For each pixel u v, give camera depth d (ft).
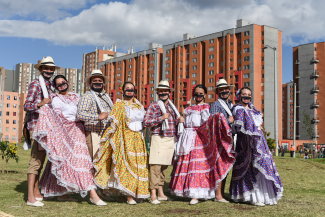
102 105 18.88
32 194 16.70
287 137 402.93
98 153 17.80
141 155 18.67
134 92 19.45
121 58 333.21
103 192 19.29
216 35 250.37
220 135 18.89
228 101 21.17
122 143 18.12
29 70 580.71
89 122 18.12
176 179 19.83
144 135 20.25
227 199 19.76
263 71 229.86
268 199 17.98
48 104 17.47
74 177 16.92
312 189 25.50
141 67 308.19
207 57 255.70
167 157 19.29
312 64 267.39
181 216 14.84
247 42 233.35
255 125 18.31
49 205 16.63
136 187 18.04
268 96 229.45
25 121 17.69
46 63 18.06
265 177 17.69
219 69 249.55
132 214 15.10
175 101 274.57
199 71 259.19
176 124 20.31
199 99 20.76
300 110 271.90
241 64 235.81
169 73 284.20
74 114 18.08
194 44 264.31
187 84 264.72
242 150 18.75
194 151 19.60
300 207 17.42
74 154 17.25
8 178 27.50
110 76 342.85
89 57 474.49
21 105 347.97
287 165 51.83
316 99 263.90
